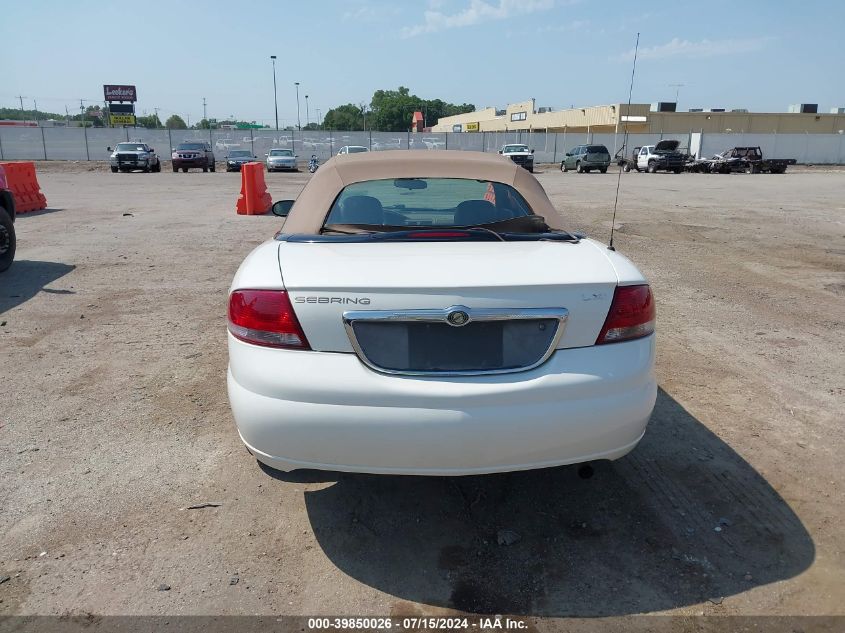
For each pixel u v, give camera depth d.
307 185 3.67
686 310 6.46
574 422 2.48
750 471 3.36
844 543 2.77
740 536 2.83
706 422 3.92
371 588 2.53
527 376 2.47
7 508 2.99
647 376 2.65
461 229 3.23
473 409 2.42
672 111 59.03
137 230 11.73
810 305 6.69
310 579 2.57
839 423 3.91
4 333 5.56
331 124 144.62
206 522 2.92
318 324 2.46
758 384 4.52
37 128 45.44
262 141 50.12
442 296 2.43
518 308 2.46
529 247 2.93
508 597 2.48
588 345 2.54
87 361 4.89
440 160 3.68
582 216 14.38
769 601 2.44
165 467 3.37
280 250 2.91
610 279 2.59
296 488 3.21
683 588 2.52
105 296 6.86
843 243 10.75
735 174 37.34
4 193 7.95
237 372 2.60
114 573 2.58
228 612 2.38
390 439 2.43
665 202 18.02
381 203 3.57
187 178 29.69
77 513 2.96
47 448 3.55
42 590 2.47
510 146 39.19
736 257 9.45
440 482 3.28
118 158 34.34
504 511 3.04
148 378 4.56
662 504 3.07
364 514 3.01
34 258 8.88
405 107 140.00
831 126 62.38
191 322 5.92
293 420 2.46
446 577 2.59
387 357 2.47
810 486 3.22
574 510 3.04
